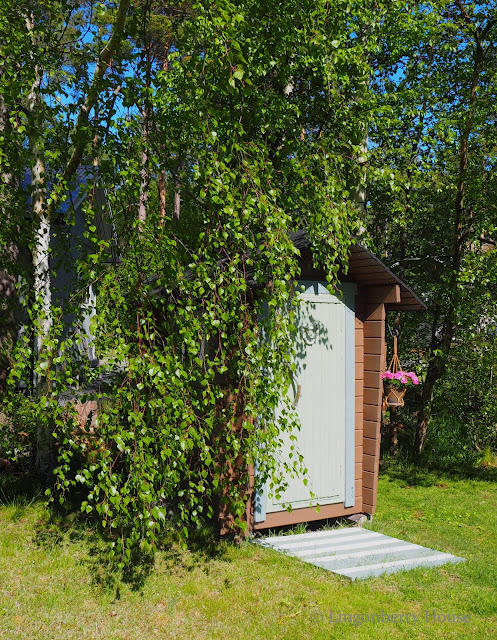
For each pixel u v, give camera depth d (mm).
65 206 9898
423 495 8578
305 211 5133
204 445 4383
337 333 6719
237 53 4492
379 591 4996
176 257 4371
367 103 7309
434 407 11461
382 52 8953
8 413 6684
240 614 4488
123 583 4891
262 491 5984
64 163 5277
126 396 4227
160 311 4773
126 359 4316
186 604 4590
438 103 9578
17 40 5141
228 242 4949
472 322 9234
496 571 5547
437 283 9828
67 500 6699
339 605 4656
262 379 4711
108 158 4555
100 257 4277
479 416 10672
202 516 6492
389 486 9039
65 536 5762
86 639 4066
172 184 7160
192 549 5703
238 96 5242
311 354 6523
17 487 6883
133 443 4523
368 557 5734
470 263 8922
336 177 5457
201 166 4383
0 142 5105
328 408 6656
